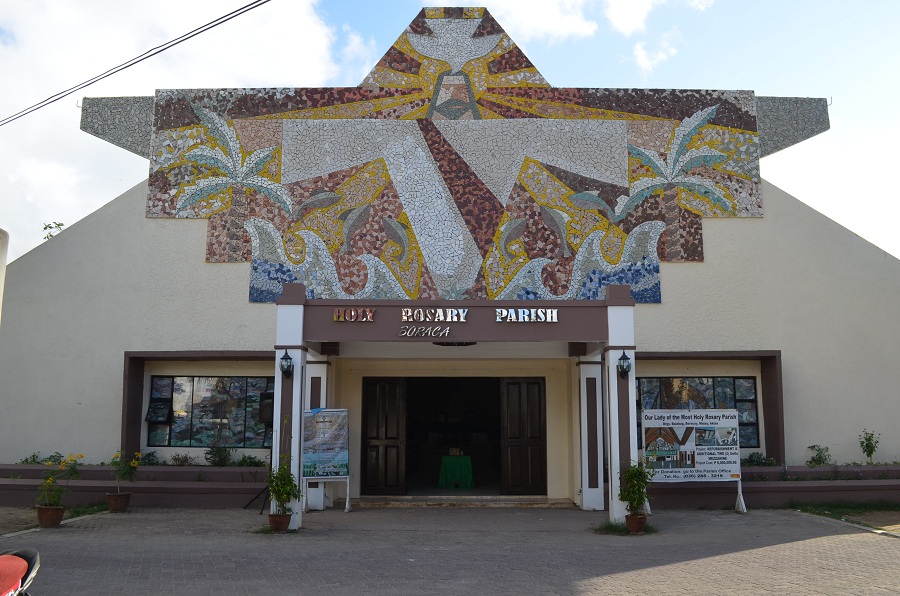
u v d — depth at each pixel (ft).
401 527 45.39
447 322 44.16
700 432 50.88
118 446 55.47
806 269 57.57
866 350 57.06
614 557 35.42
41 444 55.67
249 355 55.57
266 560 33.96
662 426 50.80
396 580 30.19
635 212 57.52
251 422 57.21
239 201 57.21
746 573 31.65
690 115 58.90
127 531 42.60
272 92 58.39
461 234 56.75
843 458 56.24
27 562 15.79
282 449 43.42
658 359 57.31
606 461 55.26
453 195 57.21
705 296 57.00
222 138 57.98
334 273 56.34
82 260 57.16
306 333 44.16
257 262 56.54
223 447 56.85
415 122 58.08
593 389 54.75
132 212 57.47
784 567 32.83
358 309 44.19
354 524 46.47
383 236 56.65
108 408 55.83
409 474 76.23
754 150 58.70
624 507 43.86
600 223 57.21
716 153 58.54
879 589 28.50
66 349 56.44
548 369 59.11
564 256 56.75
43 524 43.55
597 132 58.23
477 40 59.36
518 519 49.26
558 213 57.21
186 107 58.39
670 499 52.95
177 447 57.00
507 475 58.49
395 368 58.85
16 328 56.59
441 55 59.16
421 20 59.62
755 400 57.82
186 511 51.34
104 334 56.44
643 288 56.80
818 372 56.80
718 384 57.93
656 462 50.42
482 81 58.80
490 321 44.21
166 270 56.80
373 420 59.00
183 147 57.93
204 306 56.39
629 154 58.13
